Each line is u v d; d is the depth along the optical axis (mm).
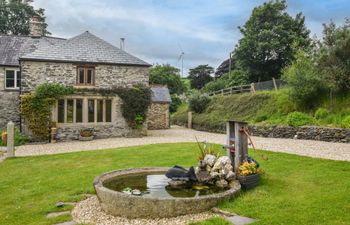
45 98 20422
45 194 8227
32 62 20484
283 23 34156
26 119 20375
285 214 5602
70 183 9133
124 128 22672
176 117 38625
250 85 29109
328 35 19062
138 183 7645
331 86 19203
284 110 22172
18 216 6578
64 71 21078
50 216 6480
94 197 7578
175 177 7441
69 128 21125
